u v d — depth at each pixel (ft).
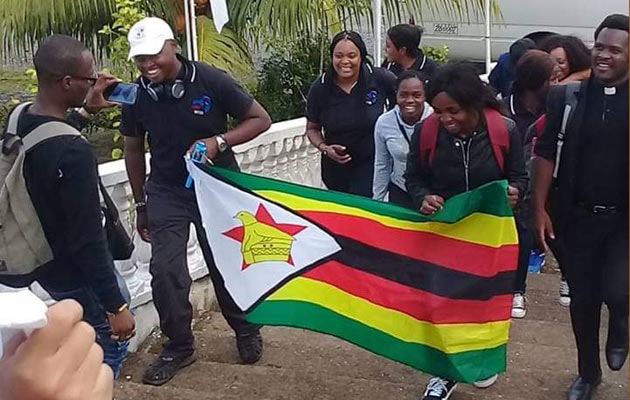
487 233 12.38
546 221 12.87
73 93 9.53
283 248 13.07
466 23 39.14
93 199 9.53
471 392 13.85
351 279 12.92
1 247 9.50
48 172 9.31
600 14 37.86
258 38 28.66
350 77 17.10
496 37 40.09
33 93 20.93
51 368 2.69
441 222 12.50
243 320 14.85
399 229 12.76
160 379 13.83
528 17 39.19
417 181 13.05
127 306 10.51
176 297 13.75
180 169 13.67
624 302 12.26
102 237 9.70
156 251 13.64
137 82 13.56
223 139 13.33
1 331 2.65
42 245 9.56
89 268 9.70
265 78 29.45
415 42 21.34
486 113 12.55
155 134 13.56
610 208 12.19
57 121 9.48
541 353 15.74
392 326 12.84
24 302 2.70
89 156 9.48
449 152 12.62
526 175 12.80
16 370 2.66
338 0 28.81
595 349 13.30
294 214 13.01
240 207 13.11
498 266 12.42
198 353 15.53
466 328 12.57
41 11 27.20
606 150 11.94
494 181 12.44
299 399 13.30
